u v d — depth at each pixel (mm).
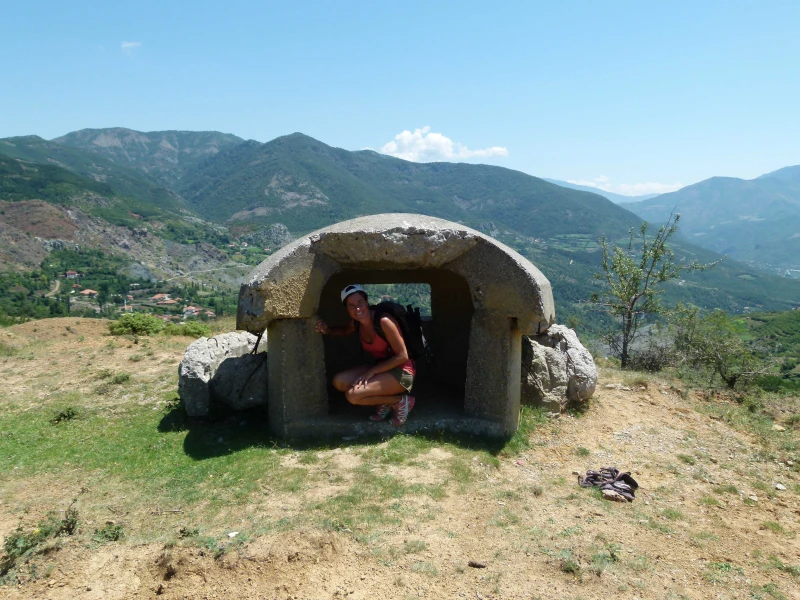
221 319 18828
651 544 4301
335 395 7418
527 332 6051
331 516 4371
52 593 3494
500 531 4273
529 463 5863
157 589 3523
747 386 9781
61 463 5723
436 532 4207
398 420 6211
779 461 6352
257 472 5270
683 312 13727
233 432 6484
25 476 5426
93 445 6203
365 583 3561
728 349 10898
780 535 4629
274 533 4020
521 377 7266
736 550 4328
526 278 5914
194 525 4352
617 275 14250
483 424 6344
